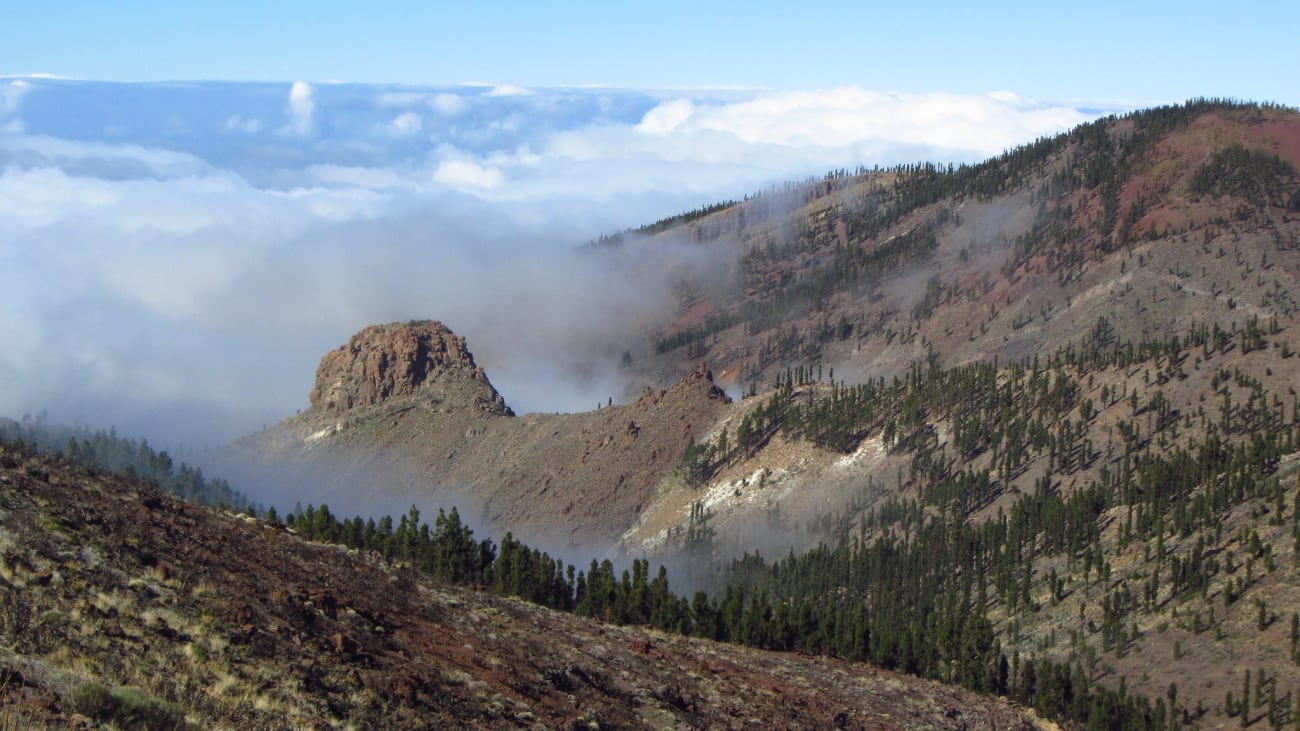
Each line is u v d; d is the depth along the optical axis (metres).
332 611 66.94
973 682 143.25
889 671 135.62
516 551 155.38
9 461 73.19
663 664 87.75
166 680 47.44
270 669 53.31
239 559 71.12
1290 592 170.25
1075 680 160.50
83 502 69.25
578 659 79.50
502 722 59.28
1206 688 156.62
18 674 43.00
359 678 56.69
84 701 41.62
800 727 81.31
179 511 79.44
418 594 83.62
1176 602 180.12
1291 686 150.62
